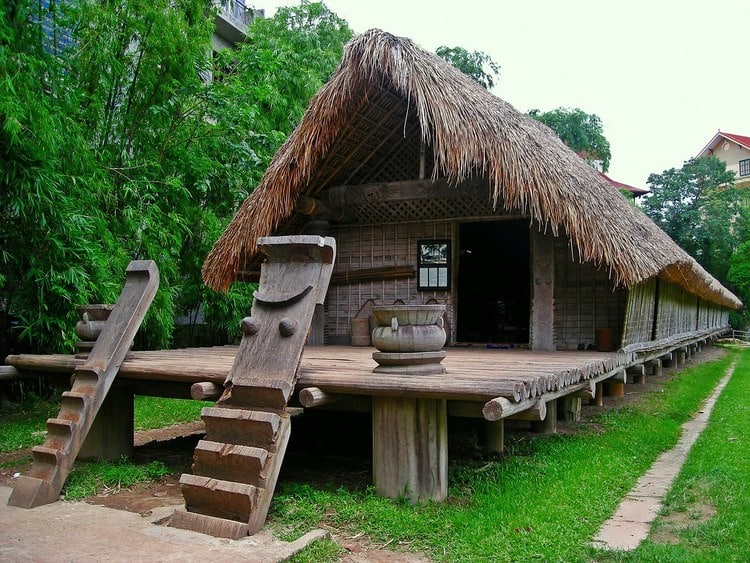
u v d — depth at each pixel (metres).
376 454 3.92
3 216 6.42
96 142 8.34
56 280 6.50
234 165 10.02
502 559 3.02
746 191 28.02
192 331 11.39
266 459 3.44
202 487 3.42
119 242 7.96
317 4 14.99
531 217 7.19
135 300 4.88
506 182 6.30
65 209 6.54
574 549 3.17
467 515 3.55
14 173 5.95
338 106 6.68
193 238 9.57
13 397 7.93
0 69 5.79
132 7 7.94
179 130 9.34
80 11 7.69
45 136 6.07
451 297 8.16
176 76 8.62
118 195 8.34
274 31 14.27
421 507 3.69
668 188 27.09
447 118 6.31
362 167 8.39
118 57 8.23
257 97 9.88
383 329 4.12
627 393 9.12
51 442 4.16
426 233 8.32
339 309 8.80
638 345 7.86
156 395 4.94
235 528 3.26
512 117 7.43
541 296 7.46
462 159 6.30
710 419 7.41
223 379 4.20
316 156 7.03
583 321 7.43
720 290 13.74
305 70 12.45
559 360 5.66
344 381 3.82
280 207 7.21
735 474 4.53
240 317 10.19
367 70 6.48
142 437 6.50
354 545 3.25
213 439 3.63
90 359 4.60
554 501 3.88
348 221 8.70
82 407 4.27
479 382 3.59
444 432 3.89
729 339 24.92
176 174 9.20
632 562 2.99
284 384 3.62
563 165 7.31
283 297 3.99
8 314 7.62
